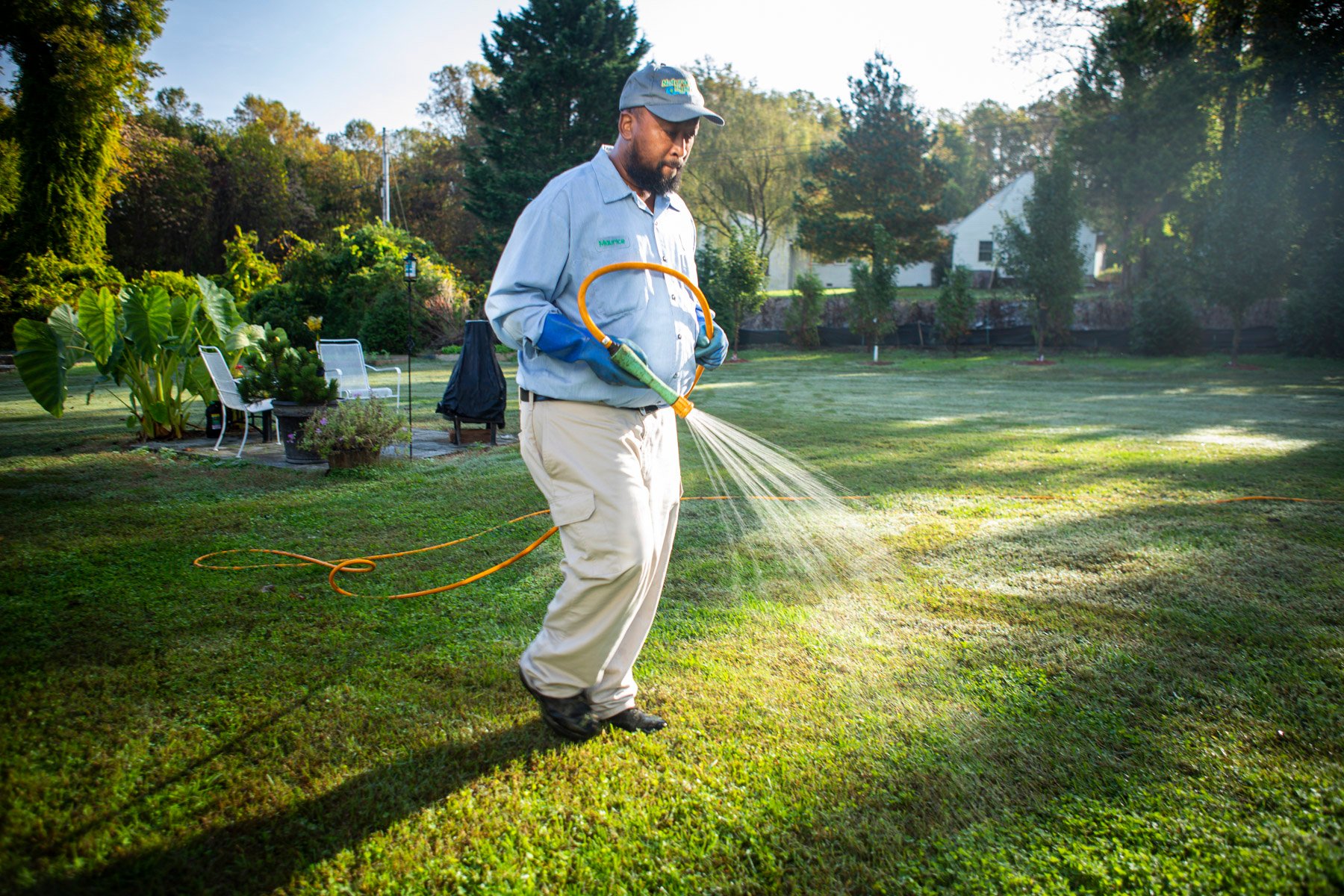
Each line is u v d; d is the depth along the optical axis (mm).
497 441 7734
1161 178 21188
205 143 42438
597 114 31938
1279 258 16188
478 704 2535
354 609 3318
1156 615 3279
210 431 7922
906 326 23703
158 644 2922
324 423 6191
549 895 1740
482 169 32156
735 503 5238
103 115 28125
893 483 5797
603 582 2166
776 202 40469
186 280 26797
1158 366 17578
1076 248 19594
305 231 46062
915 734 2381
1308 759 2240
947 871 1823
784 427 8578
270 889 1729
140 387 7652
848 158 31859
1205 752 2281
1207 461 6586
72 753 2186
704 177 39875
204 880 1748
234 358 7742
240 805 2008
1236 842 1906
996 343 22625
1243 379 14492
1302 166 17875
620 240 2248
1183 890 1755
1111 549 4180
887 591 3592
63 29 26312
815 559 4051
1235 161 16516
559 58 30766
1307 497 5301
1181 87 20344
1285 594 3500
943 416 9602
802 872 1820
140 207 38062
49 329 6992
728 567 3945
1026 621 3240
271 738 2309
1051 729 2408
